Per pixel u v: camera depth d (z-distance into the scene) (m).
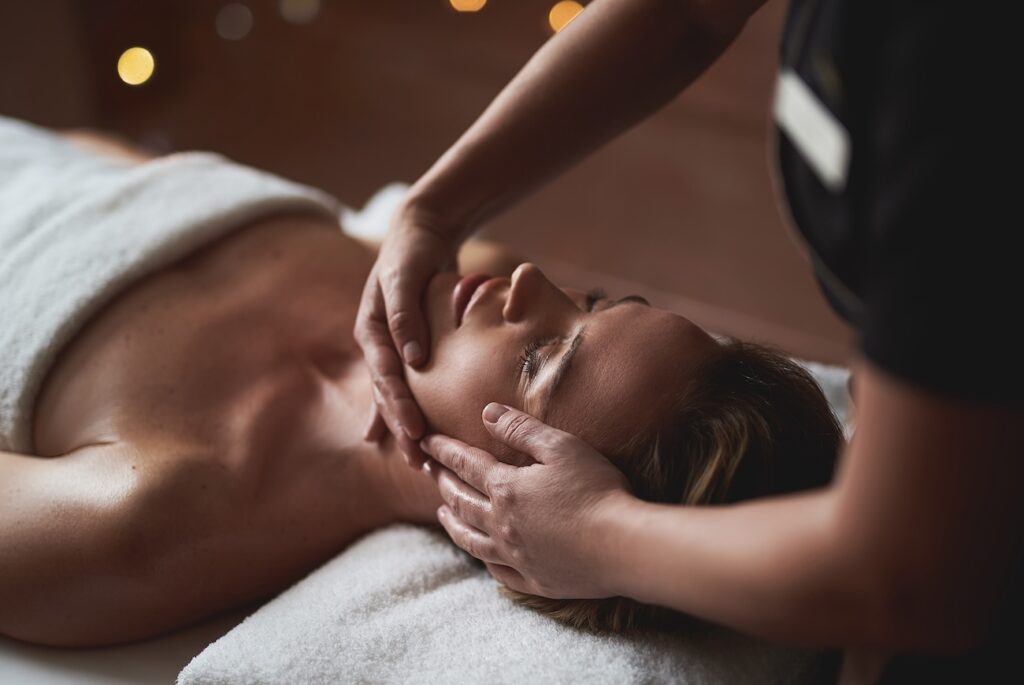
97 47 2.92
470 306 1.11
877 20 0.58
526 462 1.03
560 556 0.87
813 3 0.65
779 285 2.65
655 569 0.75
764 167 2.93
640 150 3.01
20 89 2.70
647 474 1.01
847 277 0.67
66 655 1.09
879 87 0.58
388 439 1.17
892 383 0.55
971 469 0.54
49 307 1.23
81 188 1.40
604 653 0.96
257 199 1.40
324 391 1.27
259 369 1.27
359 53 3.29
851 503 0.59
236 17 3.25
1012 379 0.52
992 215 0.52
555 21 3.10
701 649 1.00
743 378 1.04
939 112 0.53
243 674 0.96
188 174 1.42
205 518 1.12
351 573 1.09
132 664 1.08
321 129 3.13
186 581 1.10
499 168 1.21
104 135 1.85
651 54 1.15
